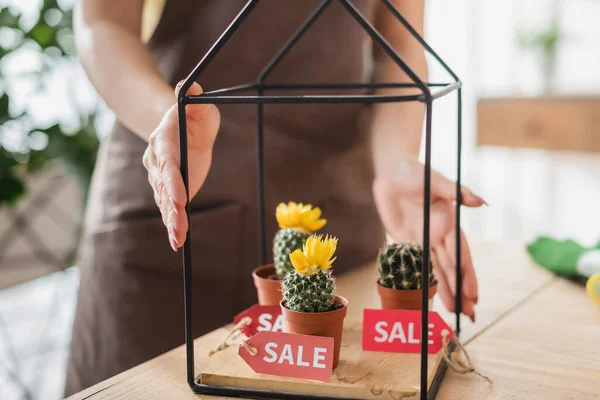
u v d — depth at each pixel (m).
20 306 2.95
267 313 0.83
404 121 1.19
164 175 0.65
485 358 0.81
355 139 1.35
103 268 1.25
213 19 1.23
